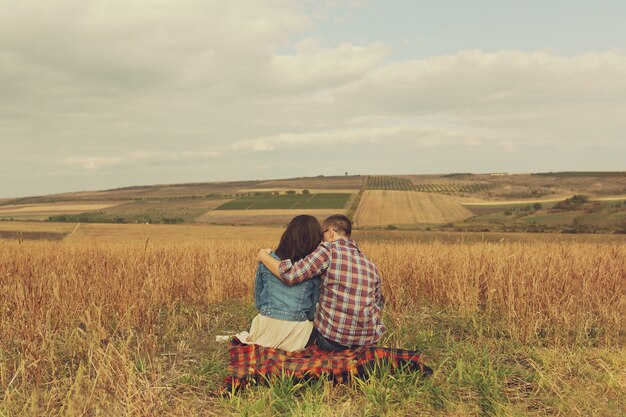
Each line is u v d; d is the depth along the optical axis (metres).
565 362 4.50
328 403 3.59
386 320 6.16
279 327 4.28
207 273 8.47
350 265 4.29
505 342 5.23
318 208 97.69
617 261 8.21
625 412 3.43
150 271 7.85
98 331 4.71
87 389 3.63
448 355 4.71
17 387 3.89
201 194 138.25
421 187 132.88
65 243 15.29
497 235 46.47
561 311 5.88
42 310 5.38
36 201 137.25
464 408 3.55
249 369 3.94
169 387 3.76
